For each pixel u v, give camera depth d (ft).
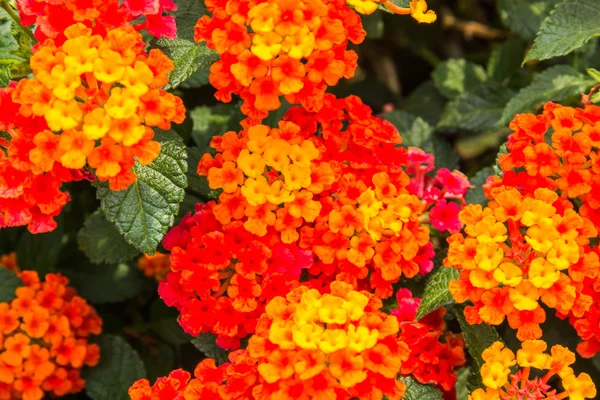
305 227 1.29
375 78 1.79
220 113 1.57
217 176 1.28
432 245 1.36
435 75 1.69
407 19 1.76
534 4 1.61
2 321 1.35
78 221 1.55
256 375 1.21
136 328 1.55
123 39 1.20
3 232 1.55
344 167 1.33
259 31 1.21
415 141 1.55
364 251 1.28
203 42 1.30
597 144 1.25
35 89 1.18
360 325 1.20
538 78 1.49
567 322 1.37
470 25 1.83
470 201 1.45
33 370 1.35
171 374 1.27
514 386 1.22
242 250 1.28
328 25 1.24
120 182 1.20
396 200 1.30
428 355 1.30
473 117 1.61
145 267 1.54
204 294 1.28
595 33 1.36
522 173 1.28
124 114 1.17
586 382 1.21
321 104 1.28
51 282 1.43
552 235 1.21
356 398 1.23
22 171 1.21
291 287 1.28
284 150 1.27
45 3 1.24
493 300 1.22
